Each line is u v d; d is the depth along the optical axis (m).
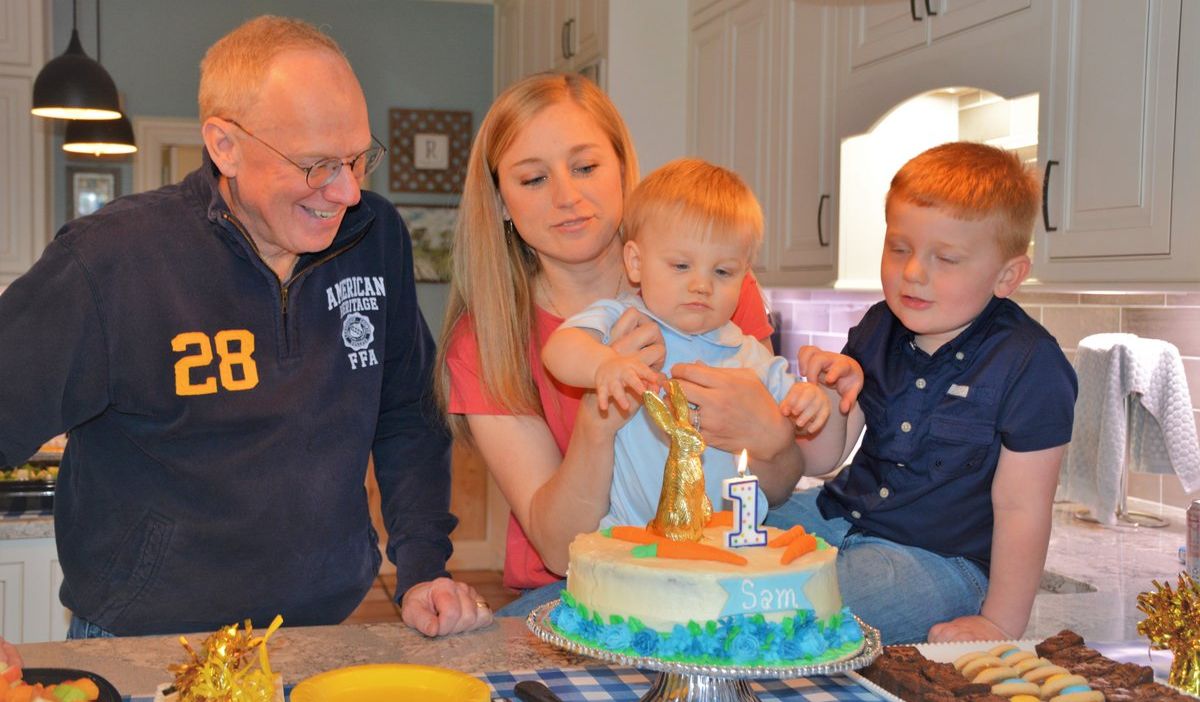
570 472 1.51
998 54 2.50
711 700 1.12
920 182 1.56
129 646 1.32
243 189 1.44
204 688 1.01
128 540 1.54
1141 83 2.12
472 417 1.72
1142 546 2.49
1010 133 2.75
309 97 1.39
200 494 1.53
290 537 1.57
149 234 1.47
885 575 1.53
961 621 1.46
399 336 1.75
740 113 3.74
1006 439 1.52
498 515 5.76
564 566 1.62
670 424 1.21
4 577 2.65
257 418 1.53
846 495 1.70
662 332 1.60
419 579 1.61
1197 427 2.66
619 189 1.65
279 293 1.53
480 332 1.68
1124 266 2.17
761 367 1.63
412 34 5.88
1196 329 2.66
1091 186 2.26
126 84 5.52
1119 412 2.68
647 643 1.07
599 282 1.76
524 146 1.60
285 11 5.71
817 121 3.26
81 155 5.45
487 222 1.69
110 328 1.45
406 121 5.88
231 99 1.41
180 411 1.50
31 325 1.41
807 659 1.06
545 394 1.74
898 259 1.60
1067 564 2.32
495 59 5.95
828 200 3.19
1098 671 1.23
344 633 1.41
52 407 1.43
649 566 1.10
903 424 1.62
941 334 1.63
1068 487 2.85
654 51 4.14
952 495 1.58
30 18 4.47
